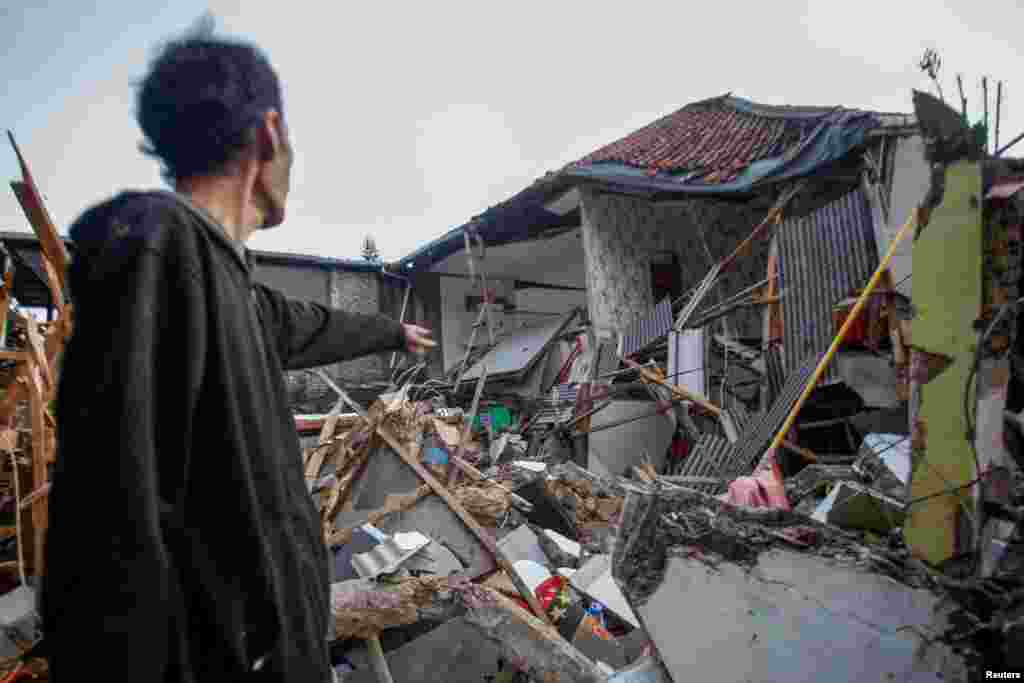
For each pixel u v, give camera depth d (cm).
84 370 59
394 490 326
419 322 1351
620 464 735
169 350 63
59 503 56
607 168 834
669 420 758
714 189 677
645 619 156
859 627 131
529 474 523
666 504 156
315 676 75
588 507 486
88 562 54
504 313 1427
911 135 499
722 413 595
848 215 541
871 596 131
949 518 136
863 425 458
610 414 750
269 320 102
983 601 121
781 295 587
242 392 70
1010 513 129
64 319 282
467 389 1198
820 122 602
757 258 940
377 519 300
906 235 467
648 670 166
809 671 135
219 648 66
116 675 52
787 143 646
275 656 69
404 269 1342
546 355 1056
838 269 534
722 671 145
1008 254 130
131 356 58
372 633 188
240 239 82
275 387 83
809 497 314
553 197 955
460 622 210
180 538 64
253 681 67
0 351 267
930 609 125
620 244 930
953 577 133
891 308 424
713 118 1006
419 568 215
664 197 809
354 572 232
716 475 519
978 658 118
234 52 82
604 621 304
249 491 68
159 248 63
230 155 80
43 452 266
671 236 991
